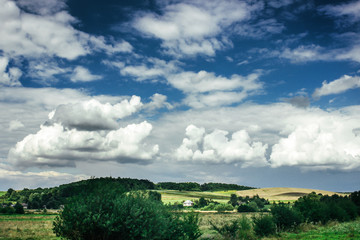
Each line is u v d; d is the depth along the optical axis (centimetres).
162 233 2166
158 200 2361
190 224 2525
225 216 9419
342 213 5731
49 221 7694
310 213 5453
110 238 2055
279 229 4241
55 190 19275
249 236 3628
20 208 11556
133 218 2041
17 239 3991
